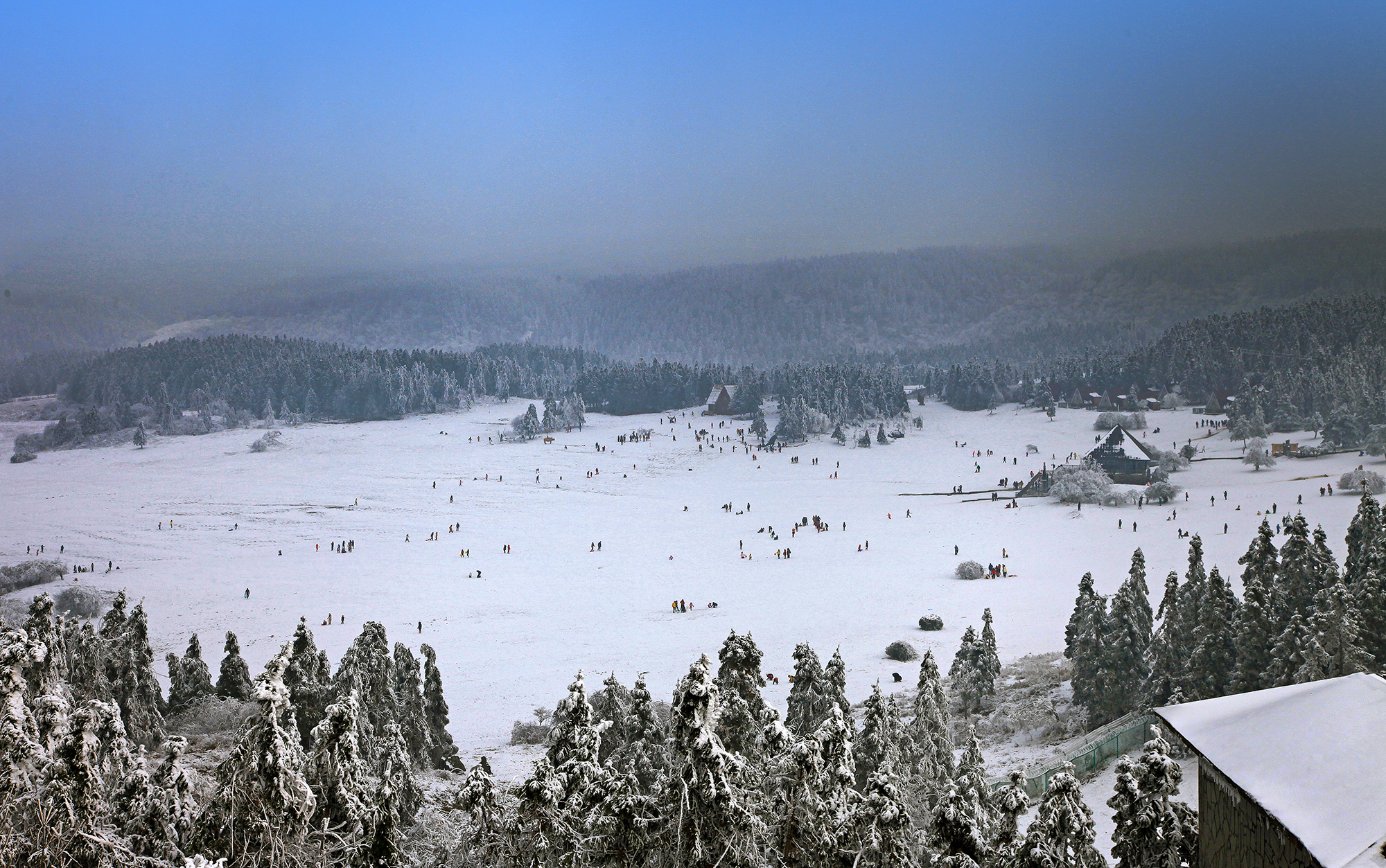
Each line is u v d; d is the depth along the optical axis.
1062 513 122.94
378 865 18.17
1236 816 12.03
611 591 93.56
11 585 100.81
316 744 18.16
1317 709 12.45
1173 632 42.38
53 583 102.12
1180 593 45.41
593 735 18.58
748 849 14.52
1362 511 51.81
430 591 96.12
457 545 120.31
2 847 14.01
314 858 16.03
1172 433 186.88
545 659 69.75
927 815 24.73
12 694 15.94
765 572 99.25
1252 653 39.56
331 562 111.88
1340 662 35.72
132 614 44.06
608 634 77.06
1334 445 152.00
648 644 73.00
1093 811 28.06
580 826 16.78
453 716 56.78
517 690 61.91
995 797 25.80
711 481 167.00
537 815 16.53
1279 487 128.62
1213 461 155.12
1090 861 16.58
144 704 42.28
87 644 39.91
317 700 38.34
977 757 25.75
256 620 85.88
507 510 144.62
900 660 63.38
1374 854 9.52
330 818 17.80
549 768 16.81
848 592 87.44
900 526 121.38
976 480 157.00
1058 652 62.44
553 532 127.62
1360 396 156.88
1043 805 16.78
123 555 118.25
